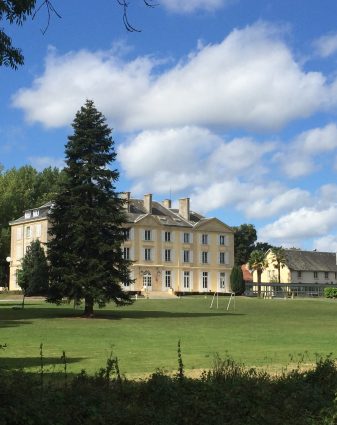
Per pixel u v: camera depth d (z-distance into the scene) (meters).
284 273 112.12
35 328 30.33
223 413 7.25
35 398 6.84
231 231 94.94
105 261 39.22
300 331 29.61
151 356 18.00
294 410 7.61
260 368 13.75
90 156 39.91
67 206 39.91
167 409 7.19
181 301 66.44
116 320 37.62
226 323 35.81
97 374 8.82
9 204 90.75
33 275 60.06
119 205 41.19
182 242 90.00
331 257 119.81
